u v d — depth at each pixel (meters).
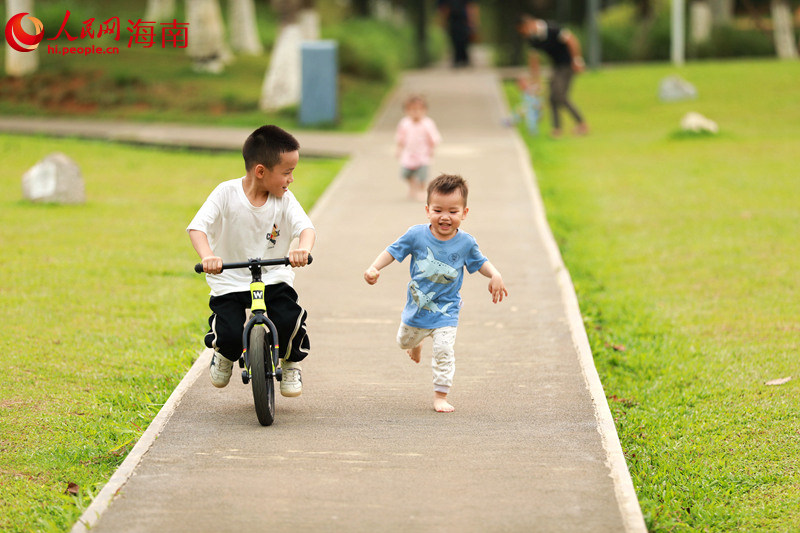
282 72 64.44
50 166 36.72
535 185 40.25
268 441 15.59
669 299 25.52
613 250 30.66
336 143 54.12
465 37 104.06
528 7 125.44
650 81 82.88
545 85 85.81
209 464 14.70
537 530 12.73
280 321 16.20
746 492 15.39
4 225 32.84
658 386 19.81
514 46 115.06
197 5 75.50
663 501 14.99
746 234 31.52
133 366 20.22
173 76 72.81
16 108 64.44
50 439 16.61
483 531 12.70
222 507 13.34
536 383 18.36
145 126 60.31
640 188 40.22
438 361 16.89
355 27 108.56
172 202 38.12
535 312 22.98
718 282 26.64
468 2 104.25
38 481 15.16
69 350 20.97
